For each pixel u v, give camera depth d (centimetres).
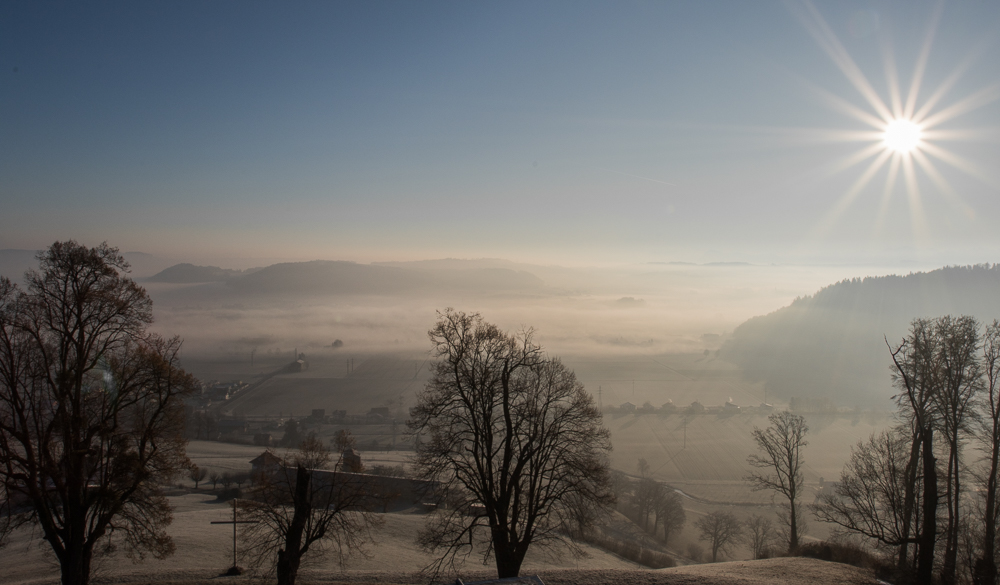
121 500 2067
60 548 1941
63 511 1984
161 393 2175
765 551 3766
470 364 2173
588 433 2173
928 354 2603
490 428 2128
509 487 2095
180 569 3125
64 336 1978
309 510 2381
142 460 2100
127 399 2131
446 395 2145
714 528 6200
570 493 2156
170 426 2230
